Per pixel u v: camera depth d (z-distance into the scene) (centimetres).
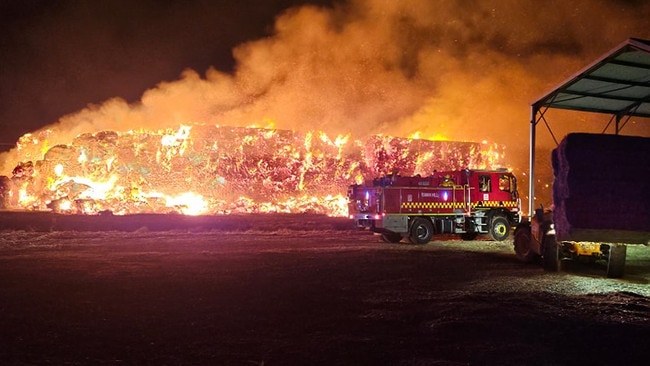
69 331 720
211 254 1586
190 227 2584
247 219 2962
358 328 744
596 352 638
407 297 956
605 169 1148
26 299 921
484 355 623
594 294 995
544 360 606
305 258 1502
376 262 1430
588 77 1585
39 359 600
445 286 1073
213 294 976
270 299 935
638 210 1142
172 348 648
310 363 594
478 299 933
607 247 1281
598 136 1155
